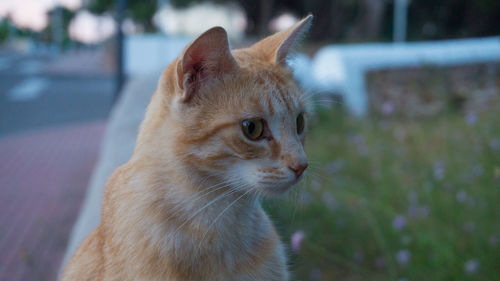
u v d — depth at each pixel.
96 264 0.73
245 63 0.73
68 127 2.70
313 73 2.40
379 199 1.15
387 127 1.68
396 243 1.04
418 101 2.28
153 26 7.02
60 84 4.69
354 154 1.55
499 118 1.52
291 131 0.72
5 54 9.38
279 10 6.63
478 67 2.48
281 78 0.74
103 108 3.35
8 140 2.40
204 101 0.69
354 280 1.01
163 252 0.69
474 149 1.29
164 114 0.71
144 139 0.72
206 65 0.69
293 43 0.77
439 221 1.03
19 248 1.25
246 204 0.72
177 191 0.69
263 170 0.70
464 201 1.06
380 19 5.67
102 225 0.73
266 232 0.74
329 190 1.27
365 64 2.48
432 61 2.44
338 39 5.43
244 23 6.77
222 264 0.71
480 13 5.42
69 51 12.28
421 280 0.94
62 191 1.66
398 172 1.27
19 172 1.89
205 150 0.69
